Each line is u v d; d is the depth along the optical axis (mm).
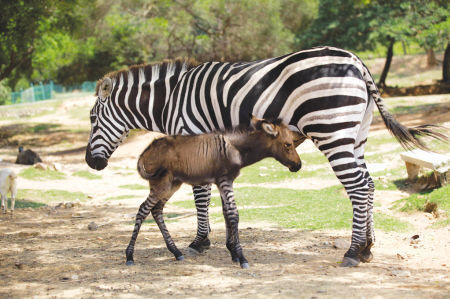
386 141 19797
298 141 7938
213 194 14961
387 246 8320
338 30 39250
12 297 5934
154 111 8680
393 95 37406
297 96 7094
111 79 8992
